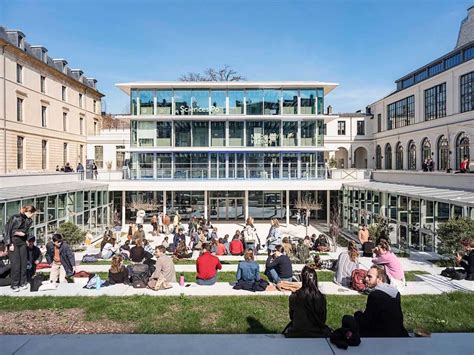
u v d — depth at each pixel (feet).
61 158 139.33
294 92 110.73
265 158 110.42
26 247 31.94
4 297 29.78
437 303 28.99
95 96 174.09
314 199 109.29
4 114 105.09
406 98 139.44
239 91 110.52
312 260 47.03
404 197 67.10
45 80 128.88
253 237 64.90
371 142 169.78
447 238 44.62
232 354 16.78
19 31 112.57
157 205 102.78
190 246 64.23
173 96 110.32
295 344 17.69
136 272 33.88
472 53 106.11
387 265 32.73
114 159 159.94
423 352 16.85
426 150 124.06
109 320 25.27
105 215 98.89
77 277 36.47
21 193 62.75
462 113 103.04
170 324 24.73
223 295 31.65
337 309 27.96
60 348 17.56
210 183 100.32
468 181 63.16
